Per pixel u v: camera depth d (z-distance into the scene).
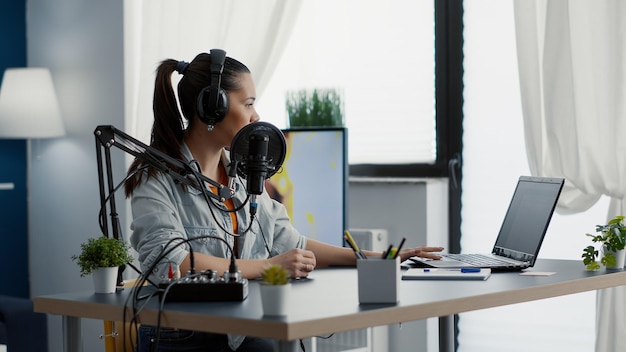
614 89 3.01
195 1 4.02
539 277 2.12
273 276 1.55
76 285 4.52
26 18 4.73
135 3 4.25
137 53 4.25
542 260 2.56
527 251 2.33
